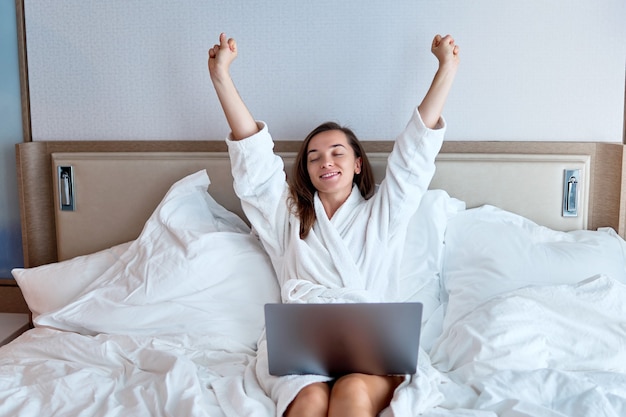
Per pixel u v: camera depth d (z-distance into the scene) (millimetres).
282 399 1333
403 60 2055
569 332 1539
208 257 1802
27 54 2176
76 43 2150
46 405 1352
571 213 2020
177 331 1743
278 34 2078
